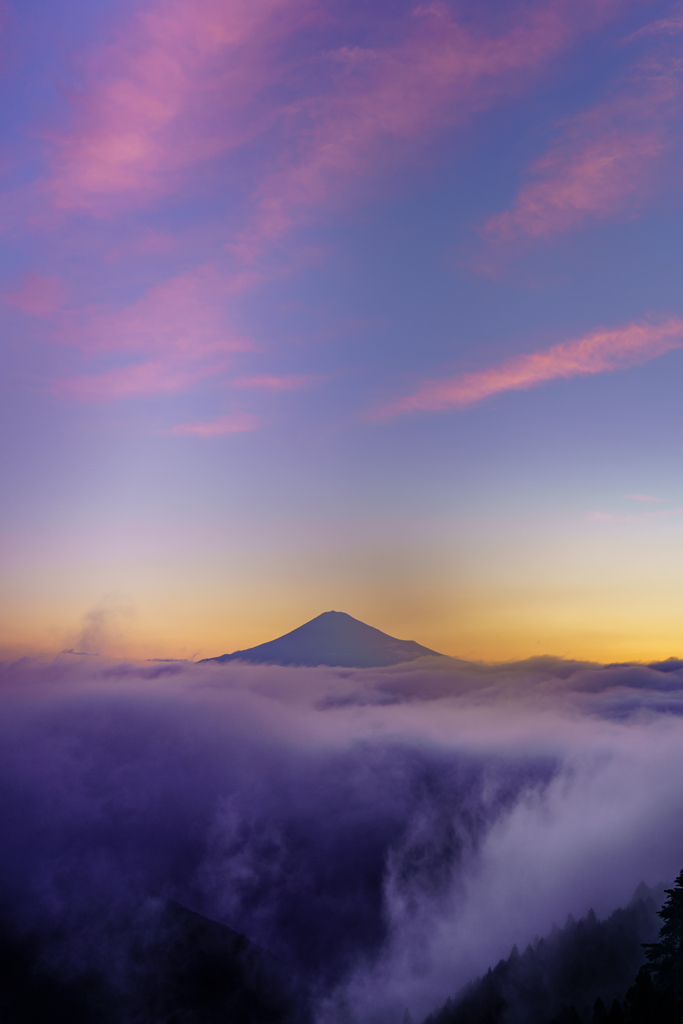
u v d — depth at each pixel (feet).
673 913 178.70
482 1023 510.58
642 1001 174.81
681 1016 160.66
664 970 173.17
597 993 477.36
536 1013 490.90
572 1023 365.61
